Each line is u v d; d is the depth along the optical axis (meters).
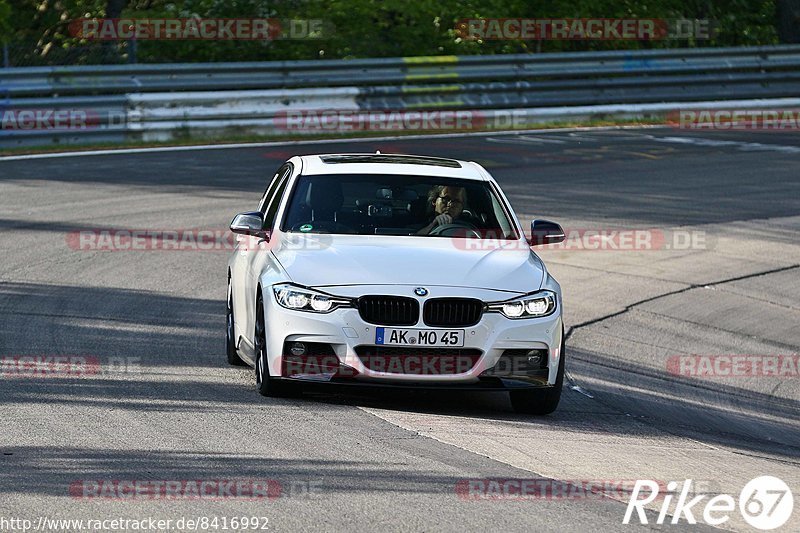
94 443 22.55
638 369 35.53
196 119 77.00
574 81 89.75
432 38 101.12
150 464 21.28
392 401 27.94
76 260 45.09
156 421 24.42
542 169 68.50
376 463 21.89
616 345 38.06
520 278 26.91
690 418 30.05
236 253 32.47
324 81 82.25
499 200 30.88
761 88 95.00
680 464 23.88
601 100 90.06
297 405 26.50
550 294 26.92
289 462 21.69
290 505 19.16
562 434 25.70
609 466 23.05
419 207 29.78
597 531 18.59
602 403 30.27
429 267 26.67
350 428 24.53
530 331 26.22
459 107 85.19
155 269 44.34
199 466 21.25
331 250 27.50
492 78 87.50
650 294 44.78
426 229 29.19
